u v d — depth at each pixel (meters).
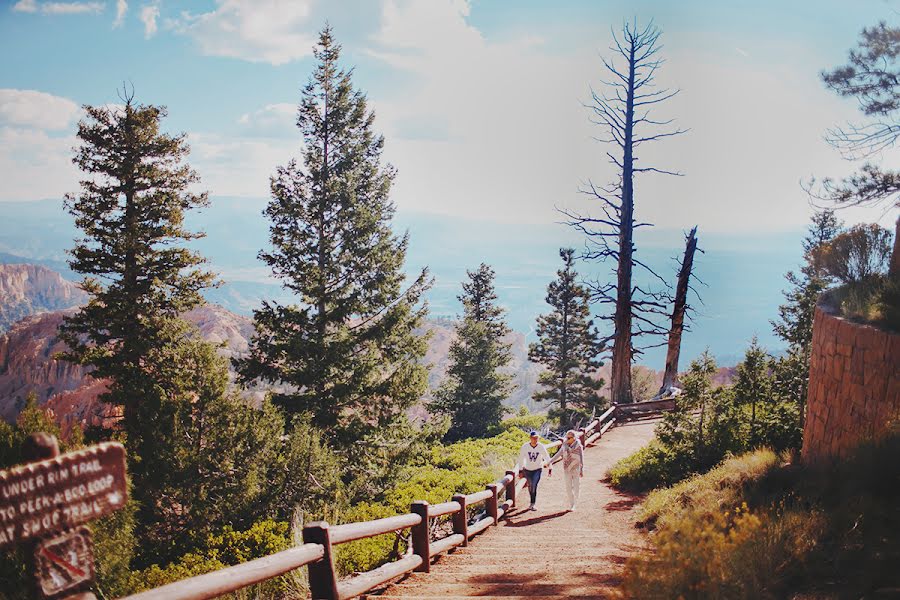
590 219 33.31
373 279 28.22
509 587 7.39
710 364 15.80
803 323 19.02
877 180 14.11
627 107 32.84
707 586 4.72
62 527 2.78
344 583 6.36
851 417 10.02
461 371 47.16
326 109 28.94
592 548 10.06
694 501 10.45
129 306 25.36
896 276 11.59
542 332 53.00
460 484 18.42
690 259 32.41
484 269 52.78
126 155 25.91
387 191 29.69
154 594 3.34
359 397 27.27
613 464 20.08
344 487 21.31
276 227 27.77
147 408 18.20
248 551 13.94
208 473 17.83
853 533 5.72
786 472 9.97
